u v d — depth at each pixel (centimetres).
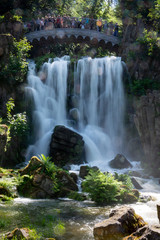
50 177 1108
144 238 416
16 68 2095
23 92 2230
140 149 2169
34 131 2233
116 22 3859
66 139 1931
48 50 3516
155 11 2683
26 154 1991
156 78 2491
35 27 3394
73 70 2667
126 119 2433
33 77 2464
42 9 4088
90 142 2222
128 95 2509
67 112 2591
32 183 1079
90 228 683
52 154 1931
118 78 2619
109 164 1883
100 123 2575
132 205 975
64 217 784
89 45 3641
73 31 3344
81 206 944
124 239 462
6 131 1454
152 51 2505
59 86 2614
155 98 1756
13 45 2159
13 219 718
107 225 502
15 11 3219
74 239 595
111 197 1008
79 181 1298
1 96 1948
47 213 812
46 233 621
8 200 959
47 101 2497
